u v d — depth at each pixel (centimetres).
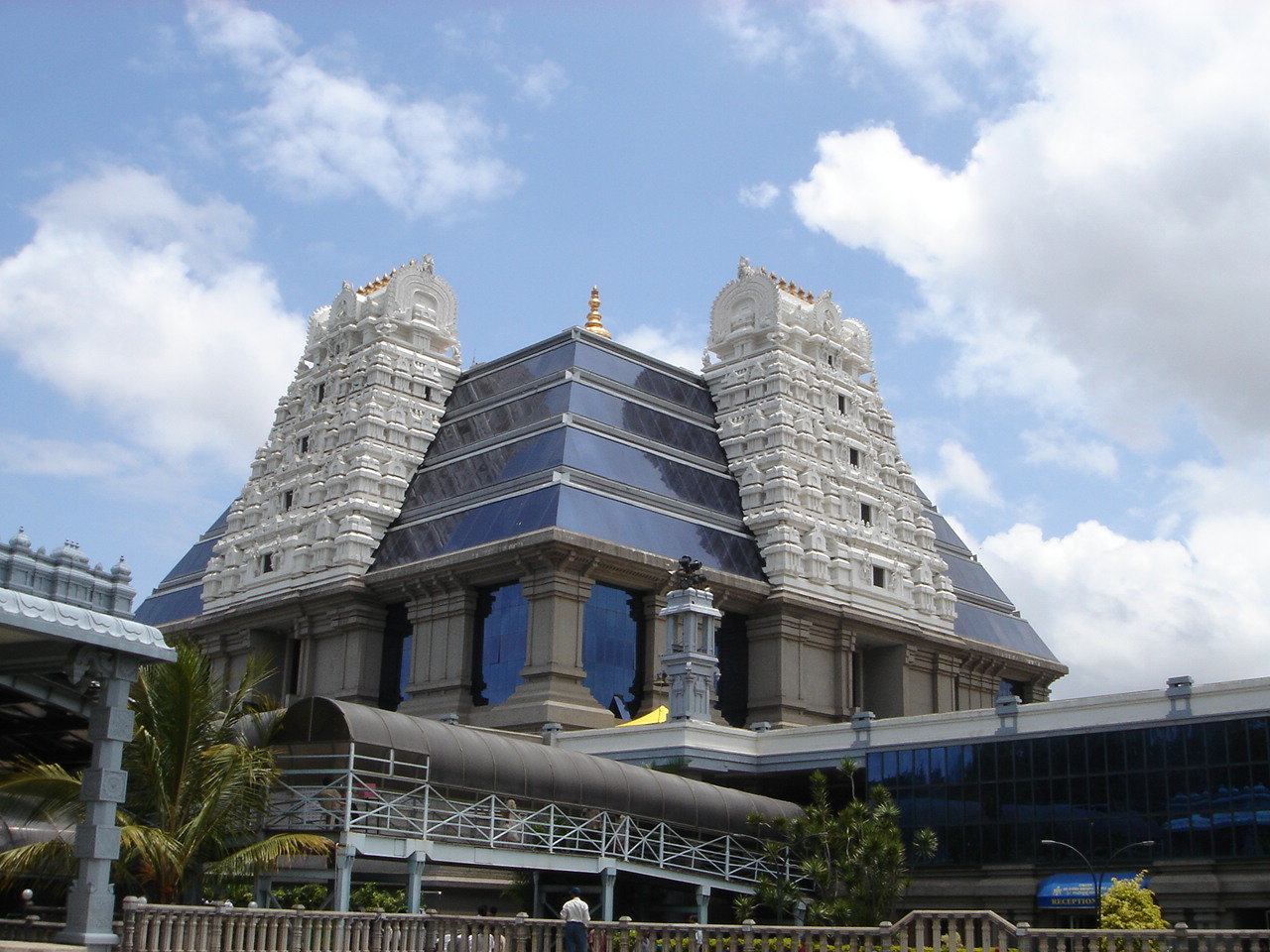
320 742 4706
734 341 9900
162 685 3766
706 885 5372
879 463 9938
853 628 9000
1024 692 10662
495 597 8312
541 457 8525
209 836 3766
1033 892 5822
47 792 3512
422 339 9888
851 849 5006
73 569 3362
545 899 5350
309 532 9225
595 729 7344
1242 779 5372
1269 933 2672
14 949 2891
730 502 9238
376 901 4647
